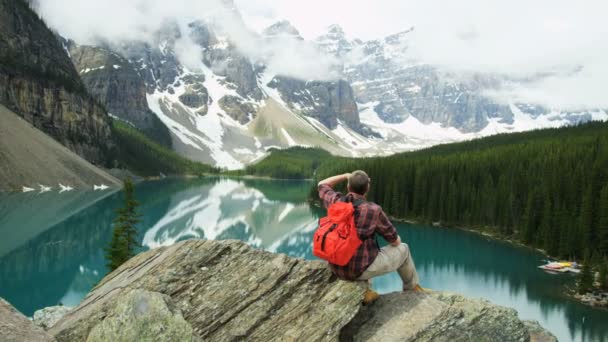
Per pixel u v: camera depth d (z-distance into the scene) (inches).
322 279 278.8
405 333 247.0
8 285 1696.6
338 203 252.4
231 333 264.8
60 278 1808.6
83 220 3095.5
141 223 3321.9
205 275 295.9
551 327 1401.3
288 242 2923.2
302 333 253.9
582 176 2950.3
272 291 279.9
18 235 2549.2
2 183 4343.0
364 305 270.8
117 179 7130.9
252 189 7145.7
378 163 4675.2
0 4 7066.9
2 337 209.8
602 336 1323.8
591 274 1775.3
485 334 246.8
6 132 4928.6
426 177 3993.6
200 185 7628.0
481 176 3912.4
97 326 242.8
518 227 3198.8
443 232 3316.9
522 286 1894.7
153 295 245.0
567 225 2519.7
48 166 5118.1
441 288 1857.8
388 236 254.1
